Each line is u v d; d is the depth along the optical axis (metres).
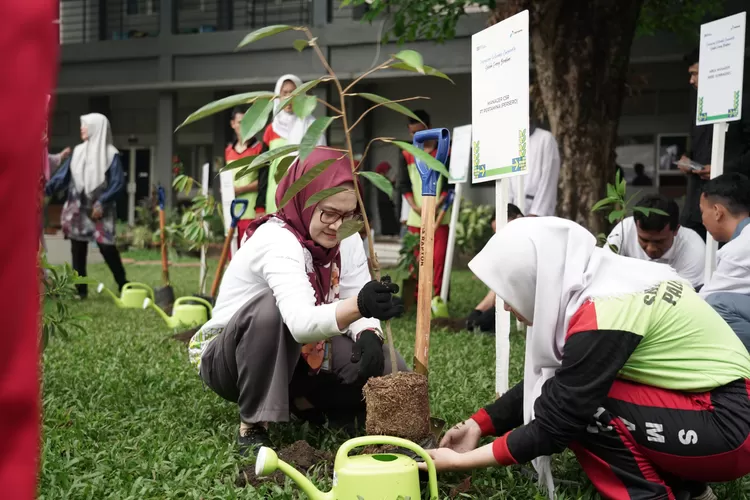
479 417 2.62
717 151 4.29
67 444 2.88
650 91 15.41
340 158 2.33
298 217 2.82
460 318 6.64
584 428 2.17
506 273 2.25
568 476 2.66
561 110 7.44
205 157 19.53
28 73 0.70
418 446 2.16
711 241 4.14
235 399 3.05
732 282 3.71
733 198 3.77
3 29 0.69
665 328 2.18
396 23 8.72
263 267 2.78
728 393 2.17
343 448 2.14
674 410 2.15
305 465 2.65
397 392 2.34
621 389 2.20
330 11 16.77
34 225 0.73
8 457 0.74
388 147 17.14
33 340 0.74
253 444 2.87
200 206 7.31
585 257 2.25
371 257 2.45
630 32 7.54
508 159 3.13
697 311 2.22
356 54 16.61
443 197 7.14
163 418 3.36
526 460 2.23
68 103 20.52
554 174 6.00
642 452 2.19
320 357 2.95
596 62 7.43
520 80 3.04
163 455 2.83
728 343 2.23
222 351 2.89
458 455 2.31
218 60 17.95
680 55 14.12
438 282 7.38
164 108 18.59
